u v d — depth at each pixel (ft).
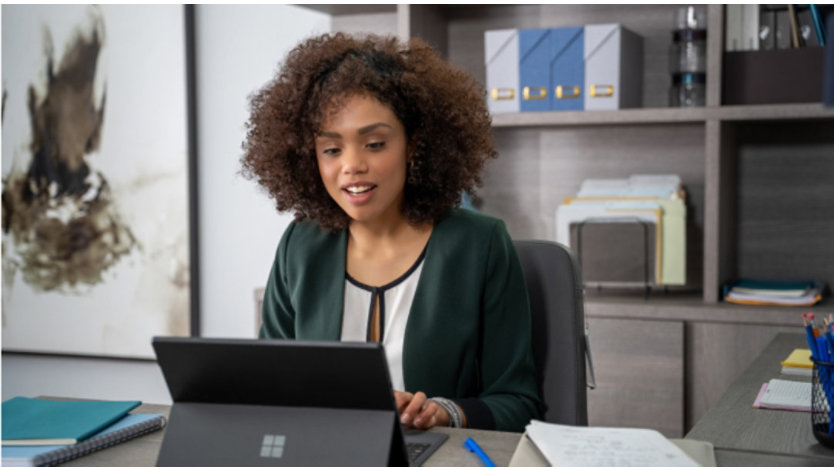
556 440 3.19
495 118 8.62
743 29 8.07
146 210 10.88
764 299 7.81
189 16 10.53
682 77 8.23
